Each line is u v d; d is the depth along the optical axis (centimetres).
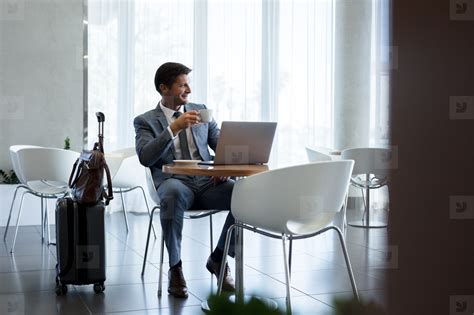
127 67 709
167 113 363
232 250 340
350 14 723
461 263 57
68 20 671
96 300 326
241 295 46
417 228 59
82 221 338
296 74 764
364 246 491
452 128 58
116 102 707
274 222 266
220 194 339
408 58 59
